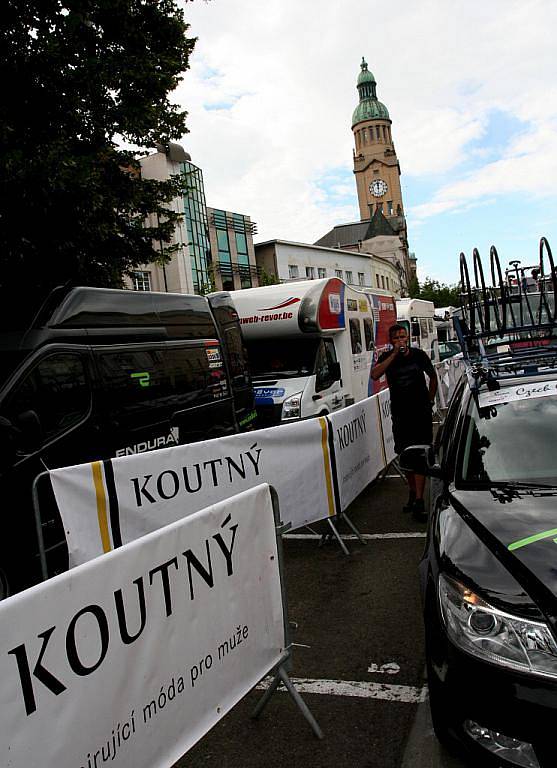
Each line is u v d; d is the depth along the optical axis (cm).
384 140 11081
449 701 239
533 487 322
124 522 407
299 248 4762
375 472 736
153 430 593
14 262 815
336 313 1038
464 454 368
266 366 996
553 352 465
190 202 3494
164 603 240
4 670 177
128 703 220
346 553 557
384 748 288
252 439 509
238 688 279
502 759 224
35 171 749
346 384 1081
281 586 313
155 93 977
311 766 280
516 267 635
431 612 266
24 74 812
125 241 1041
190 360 676
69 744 195
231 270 4156
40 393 478
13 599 182
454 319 525
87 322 539
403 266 8538
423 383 662
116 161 984
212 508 271
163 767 232
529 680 219
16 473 441
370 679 347
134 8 952
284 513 532
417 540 574
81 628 204
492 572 253
